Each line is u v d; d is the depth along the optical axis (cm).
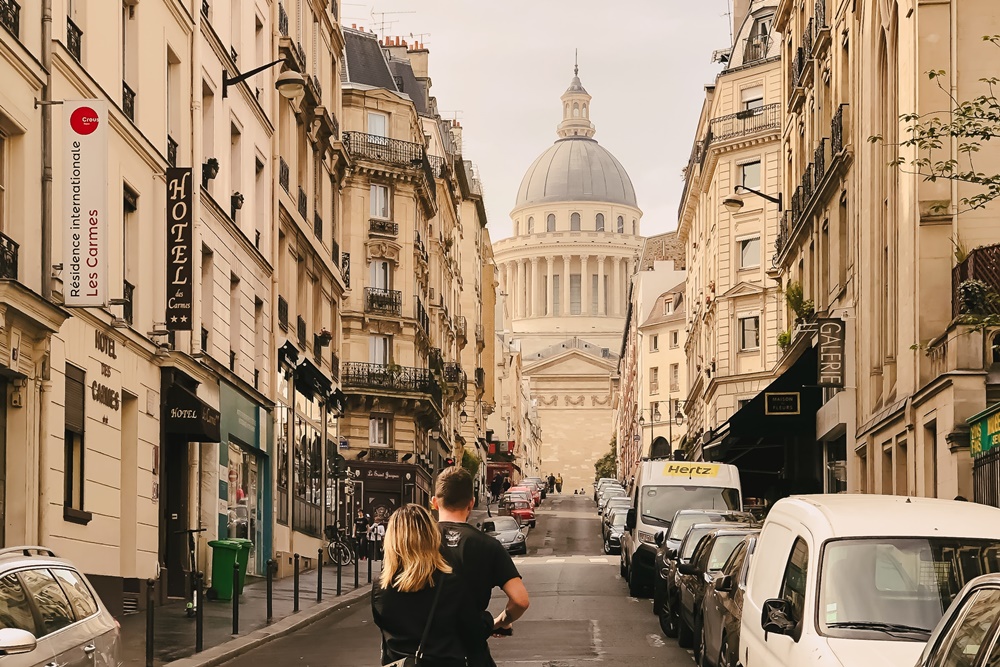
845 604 892
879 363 2836
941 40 2286
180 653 1691
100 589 2081
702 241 7062
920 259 2297
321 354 4259
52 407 1884
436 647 703
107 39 2173
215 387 2820
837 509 984
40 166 1864
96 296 1872
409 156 6044
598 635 1956
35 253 1842
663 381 11769
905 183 2411
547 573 3522
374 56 6250
